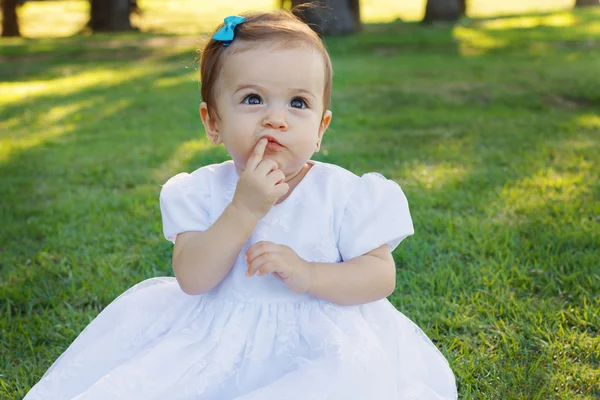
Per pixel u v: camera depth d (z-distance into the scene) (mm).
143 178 5469
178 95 9242
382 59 12336
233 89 2180
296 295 2211
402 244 3926
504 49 13312
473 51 13250
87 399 2018
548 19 19188
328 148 6137
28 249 4137
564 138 6406
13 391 2721
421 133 6770
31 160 6102
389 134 6723
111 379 2061
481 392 2672
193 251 2176
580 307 3262
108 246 4102
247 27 2209
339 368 1992
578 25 17391
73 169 5801
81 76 11641
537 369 2773
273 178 2123
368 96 8711
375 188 2326
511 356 2867
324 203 2283
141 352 2182
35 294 3561
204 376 2102
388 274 2262
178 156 6086
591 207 4438
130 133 7098
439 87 9281
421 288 3500
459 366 2801
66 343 3105
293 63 2154
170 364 2125
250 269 2104
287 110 2176
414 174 5289
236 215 2131
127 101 8938
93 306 3465
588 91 8727
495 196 4723
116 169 5738
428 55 12859
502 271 3555
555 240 3922
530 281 3488
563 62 11336
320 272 2160
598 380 2715
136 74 11484
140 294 2459
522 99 8422
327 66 2268
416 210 4504
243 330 2182
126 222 4477
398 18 20750
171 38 17469
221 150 6121
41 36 20547
